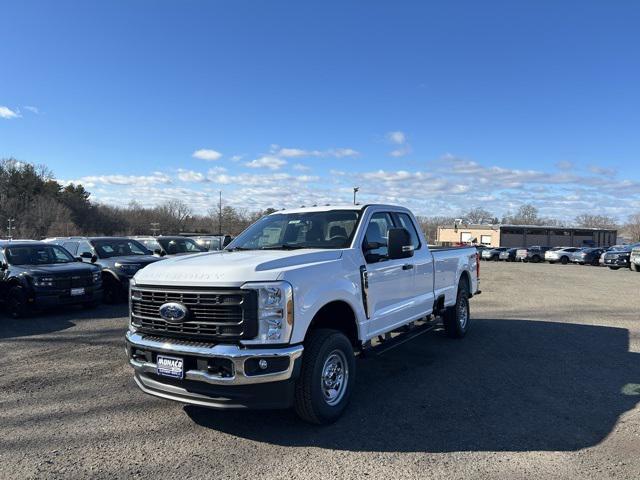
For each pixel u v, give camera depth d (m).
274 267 4.19
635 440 4.16
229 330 4.00
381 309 5.52
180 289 4.21
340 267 4.78
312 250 4.90
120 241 14.20
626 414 4.79
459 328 8.23
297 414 4.44
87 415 4.77
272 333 3.98
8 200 75.25
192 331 4.14
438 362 6.77
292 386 4.09
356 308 4.92
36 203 78.00
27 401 5.19
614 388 5.63
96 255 13.25
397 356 7.11
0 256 11.32
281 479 3.49
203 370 4.03
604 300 14.12
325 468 3.65
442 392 5.46
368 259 5.31
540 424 4.53
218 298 4.03
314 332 4.45
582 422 4.58
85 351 7.45
